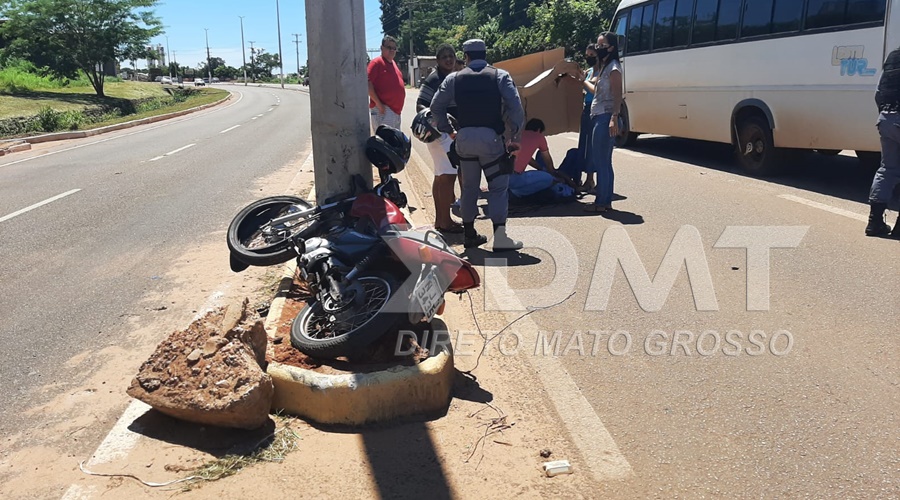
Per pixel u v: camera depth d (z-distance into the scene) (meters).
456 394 3.88
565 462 3.21
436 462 3.24
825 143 8.98
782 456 3.25
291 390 3.61
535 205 8.40
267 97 56.94
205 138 20.47
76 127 25.92
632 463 3.23
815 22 8.84
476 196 6.53
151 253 6.99
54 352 4.62
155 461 3.27
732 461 3.22
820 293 5.17
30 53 41.31
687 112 11.78
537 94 8.52
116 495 3.03
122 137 21.88
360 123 5.11
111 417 3.75
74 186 11.27
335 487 3.06
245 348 3.60
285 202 5.54
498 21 54.16
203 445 3.39
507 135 6.44
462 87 6.12
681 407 3.69
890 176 6.42
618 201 8.59
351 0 4.93
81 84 48.06
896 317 4.68
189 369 3.52
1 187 11.40
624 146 14.59
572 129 8.84
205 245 7.26
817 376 3.96
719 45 10.70
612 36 7.53
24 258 6.88
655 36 12.56
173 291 5.80
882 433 3.39
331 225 4.71
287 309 4.71
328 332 4.12
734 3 10.34
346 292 4.02
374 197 4.52
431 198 9.37
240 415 3.34
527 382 4.01
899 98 6.17
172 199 9.93
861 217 7.36
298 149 16.86
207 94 58.12
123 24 41.59
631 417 3.61
